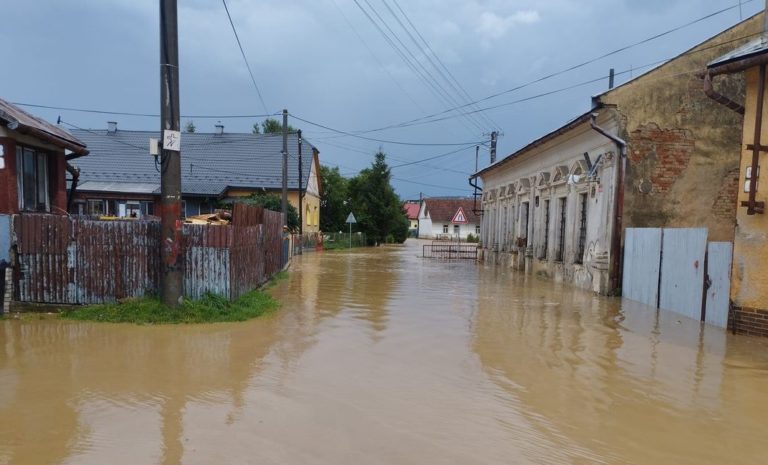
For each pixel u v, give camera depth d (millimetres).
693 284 10023
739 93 12938
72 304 9477
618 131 12938
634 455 4137
